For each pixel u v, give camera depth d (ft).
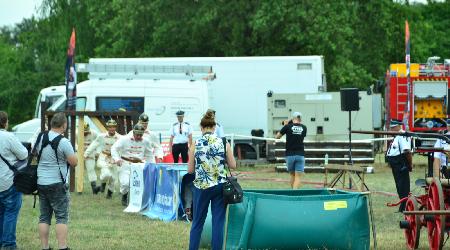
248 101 140.67
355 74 180.65
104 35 204.13
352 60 194.08
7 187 51.55
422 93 143.95
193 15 179.32
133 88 128.36
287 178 114.52
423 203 53.47
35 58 274.98
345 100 85.87
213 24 181.16
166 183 71.10
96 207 80.79
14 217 52.21
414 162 145.89
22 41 274.16
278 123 137.80
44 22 208.33
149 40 187.93
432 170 62.39
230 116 141.18
